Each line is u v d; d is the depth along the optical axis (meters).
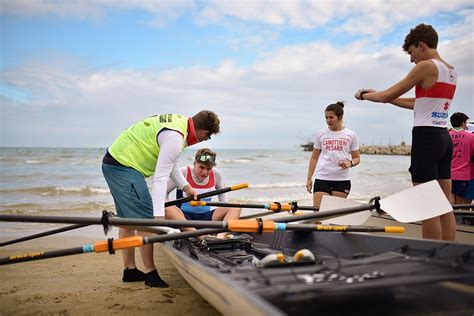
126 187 3.90
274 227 3.29
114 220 3.15
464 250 2.67
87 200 11.70
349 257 3.44
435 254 2.83
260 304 1.78
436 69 3.70
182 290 4.25
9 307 3.80
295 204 5.11
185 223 3.27
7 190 13.22
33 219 3.09
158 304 3.83
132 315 3.57
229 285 2.10
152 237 3.15
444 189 4.04
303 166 29.69
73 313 3.63
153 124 3.93
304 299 2.15
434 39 3.84
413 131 3.90
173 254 3.31
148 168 3.99
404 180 21.08
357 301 2.23
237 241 4.38
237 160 36.88
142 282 4.55
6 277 4.80
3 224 8.30
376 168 31.91
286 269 2.64
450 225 3.96
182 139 3.86
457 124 6.64
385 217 5.96
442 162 3.98
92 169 22.16
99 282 4.58
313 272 2.56
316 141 5.96
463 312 2.40
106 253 6.12
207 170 5.20
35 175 18.69
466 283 2.40
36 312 3.66
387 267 2.67
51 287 4.40
